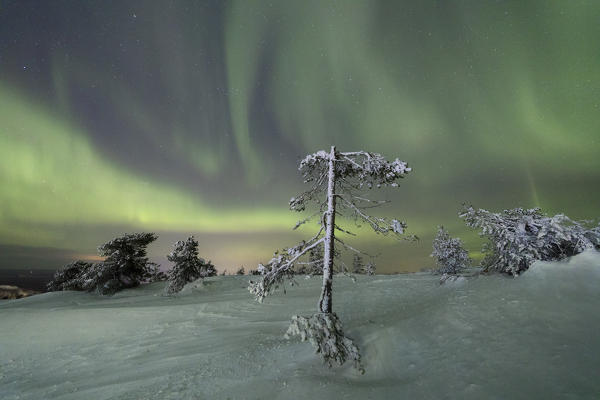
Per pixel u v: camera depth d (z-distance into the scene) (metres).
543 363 5.08
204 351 10.03
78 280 36.81
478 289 9.09
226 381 7.03
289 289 24.98
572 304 6.51
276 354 8.31
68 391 8.23
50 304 28.36
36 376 10.04
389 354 7.02
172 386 7.23
